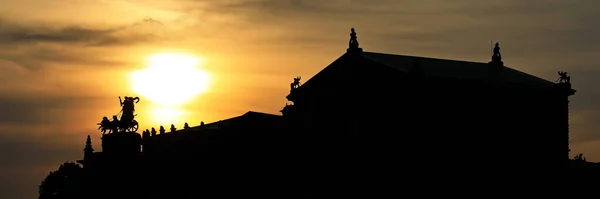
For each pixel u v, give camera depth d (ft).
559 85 588.50
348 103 570.05
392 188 545.85
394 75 548.72
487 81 565.94
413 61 569.64
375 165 553.23
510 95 573.33
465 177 556.10
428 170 546.67
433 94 548.72
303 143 591.37
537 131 581.94
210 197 651.66
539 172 580.30
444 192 549.13
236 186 632.79
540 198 578.66
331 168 572.10
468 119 559.38
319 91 588.91
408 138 546.26
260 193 614.34
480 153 562.66
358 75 565.94
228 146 644.69
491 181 564.30
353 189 559.38
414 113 545.85
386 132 551.18
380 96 555.28
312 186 580.30
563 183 586.45
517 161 574.15
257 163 621.31
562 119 590.55
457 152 555.28
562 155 590.14
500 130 570.46
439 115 550.36
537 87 579.89
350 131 566.77
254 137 626.23
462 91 557.74
